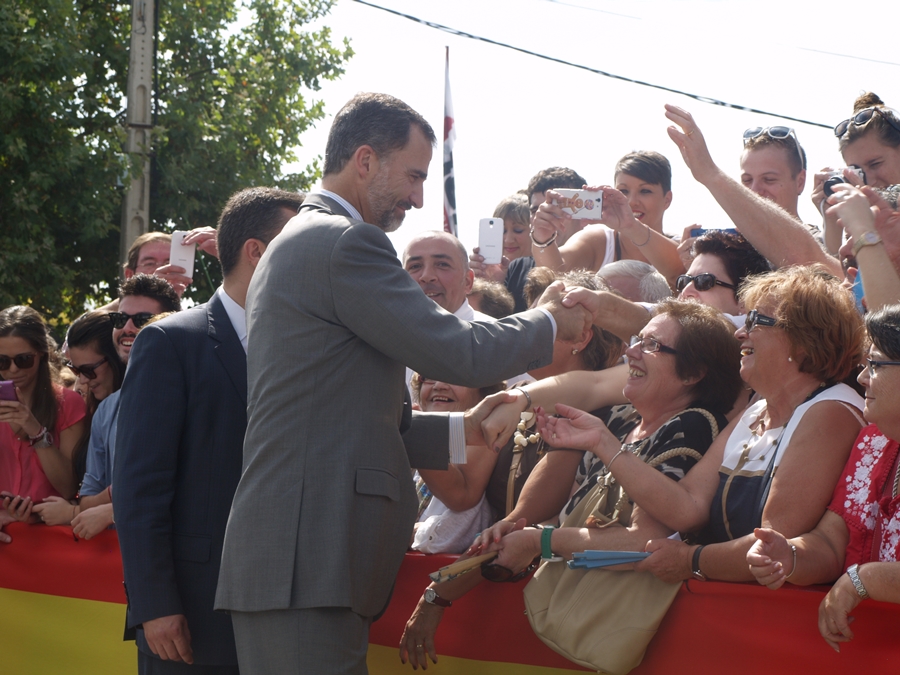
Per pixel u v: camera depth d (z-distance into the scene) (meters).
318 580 2.26
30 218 12.47
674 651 2.33
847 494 2.20
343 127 2.58
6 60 11.96
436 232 3.86
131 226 11.70
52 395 3.84
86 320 4.08
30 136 12.23
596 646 2.34
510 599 2.64
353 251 2.35
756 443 2.39
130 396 2.71
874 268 2.59
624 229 4.05
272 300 2.39
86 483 3.60
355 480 2.32
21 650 3.56
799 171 3.97
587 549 2.45
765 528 2.19
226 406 2.74
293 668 2.25
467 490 2.93
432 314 2.37
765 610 2.21
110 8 14.60
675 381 2.62
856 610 2.07
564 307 2.69
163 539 2.63
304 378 2.35
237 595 2.30
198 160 14.51
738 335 2.43
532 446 2.94
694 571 2.28
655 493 2.35
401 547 2.46
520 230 5.25
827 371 2.34
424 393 3.23
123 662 3.37
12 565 3.61
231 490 2.72
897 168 3.32
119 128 12.02
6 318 3.79
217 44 15.73
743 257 3.19
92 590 3.45
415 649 2.71
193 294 14.05
